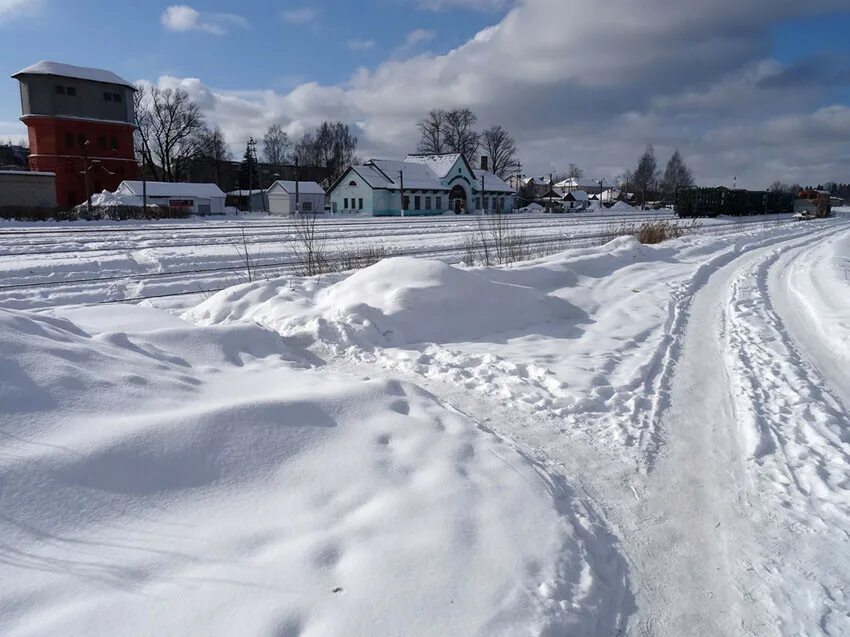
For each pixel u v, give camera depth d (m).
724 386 6.57
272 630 2.53
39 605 2.56
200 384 4.96
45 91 55.56
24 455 3.30
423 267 9.09
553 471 4.45
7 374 3.89
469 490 3.82
